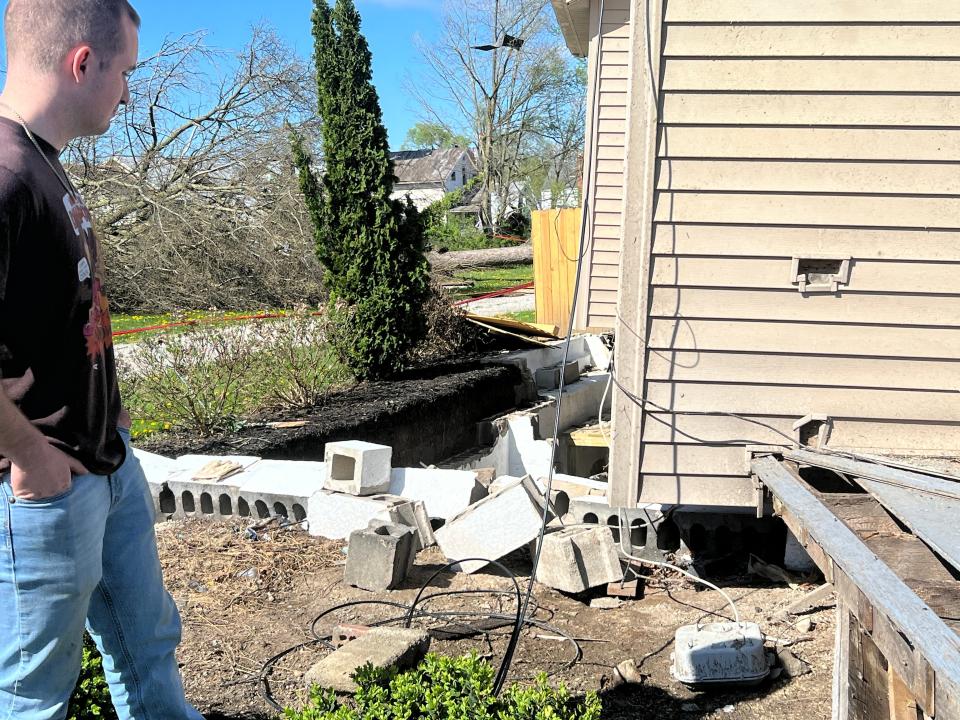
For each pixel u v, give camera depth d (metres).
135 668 2.67
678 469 4.87
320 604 4.70
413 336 10.07
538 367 12.05
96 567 2.38
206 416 7.18
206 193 20.80
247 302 20.38
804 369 4.73
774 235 4.63
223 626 4.36
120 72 2.33
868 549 2.99
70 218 2.20
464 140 53.94
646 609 4.83
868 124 4.49
